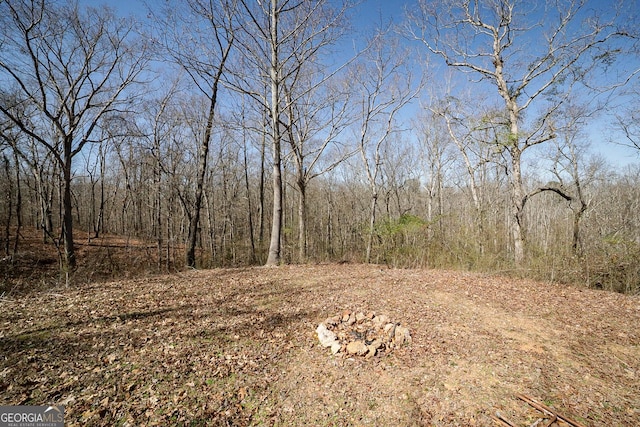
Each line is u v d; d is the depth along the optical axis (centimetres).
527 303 670
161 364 402
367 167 1558
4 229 1836
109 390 344
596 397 345
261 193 1862
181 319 557
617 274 909
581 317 587
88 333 482
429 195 2266
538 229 1482
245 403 341
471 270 1128
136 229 2219
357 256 1686
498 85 1259
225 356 432
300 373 398
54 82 1253
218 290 758
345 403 343
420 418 318
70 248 1159
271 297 707
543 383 371
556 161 1534
